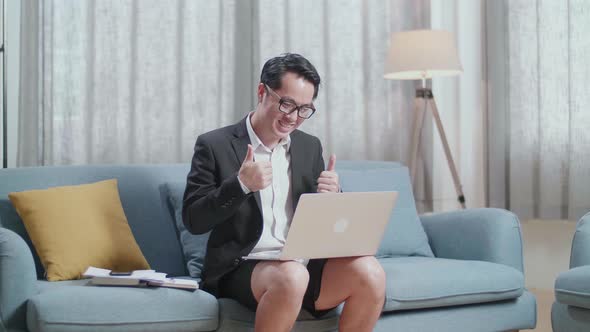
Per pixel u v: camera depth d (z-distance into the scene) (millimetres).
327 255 2061
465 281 2416
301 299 1982
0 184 2453
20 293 1986
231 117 3807
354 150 4023
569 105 3693
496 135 3949
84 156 3500
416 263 2545
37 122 3416
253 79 3879
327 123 3982
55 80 3451
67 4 3463
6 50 3334
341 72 4012
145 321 1995
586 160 3650
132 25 3580
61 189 2441
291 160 2289
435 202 4148
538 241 4008
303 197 1928
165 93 3648
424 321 2375
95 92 3518
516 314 2568
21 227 2412
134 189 2627
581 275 2303
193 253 2547
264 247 2188
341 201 1987
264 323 1980
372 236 2107
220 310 2115
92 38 3504
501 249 2646
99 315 1958
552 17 3764
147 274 2127
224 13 3793
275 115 2148
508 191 3938
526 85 3861
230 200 2047
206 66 3732
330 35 3998
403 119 4090
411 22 4086
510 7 3895
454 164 4035
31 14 3400
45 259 2305
